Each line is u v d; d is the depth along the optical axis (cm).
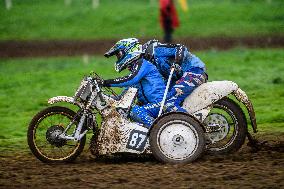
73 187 1605
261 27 6562
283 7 7362
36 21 7012
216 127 1989
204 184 1608
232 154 2014
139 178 1692
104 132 1917
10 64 4828
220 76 3962
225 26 6600
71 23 6931
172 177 1694
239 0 7775
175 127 1888
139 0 7981
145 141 1916
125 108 1938
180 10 7231
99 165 1919
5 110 3170
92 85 1936
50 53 5428
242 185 1585
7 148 2294
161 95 1959
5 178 1744
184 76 1967
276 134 2412
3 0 7831
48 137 1939
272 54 4938
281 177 1664
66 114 1944
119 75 4144
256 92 3431
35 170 1850
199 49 5372
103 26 6750
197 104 1967
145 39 5997
